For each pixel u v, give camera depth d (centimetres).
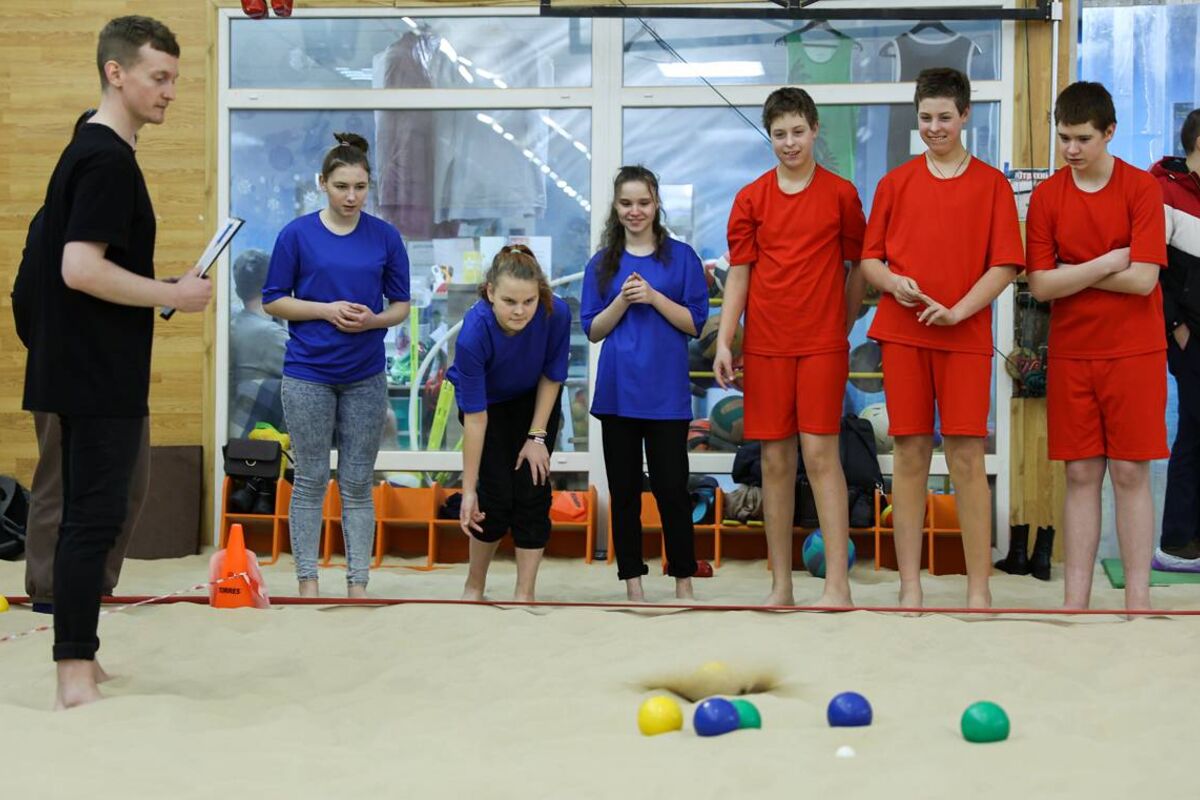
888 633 473
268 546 871
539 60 884
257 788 280
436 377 888
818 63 867
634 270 614
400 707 370
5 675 417
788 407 581
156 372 887
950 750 304
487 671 418
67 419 367
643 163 881
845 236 582
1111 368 549
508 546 870
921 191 555
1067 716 346
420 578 771
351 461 610
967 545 564
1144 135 855
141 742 323
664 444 612
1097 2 857
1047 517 839
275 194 891
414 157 890
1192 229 647
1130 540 556
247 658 443
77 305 363
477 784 279
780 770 283
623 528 620
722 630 475
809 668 415
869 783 274
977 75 857
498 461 586
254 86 891
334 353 599
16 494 822
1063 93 550
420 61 888
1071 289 547
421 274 891
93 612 367
